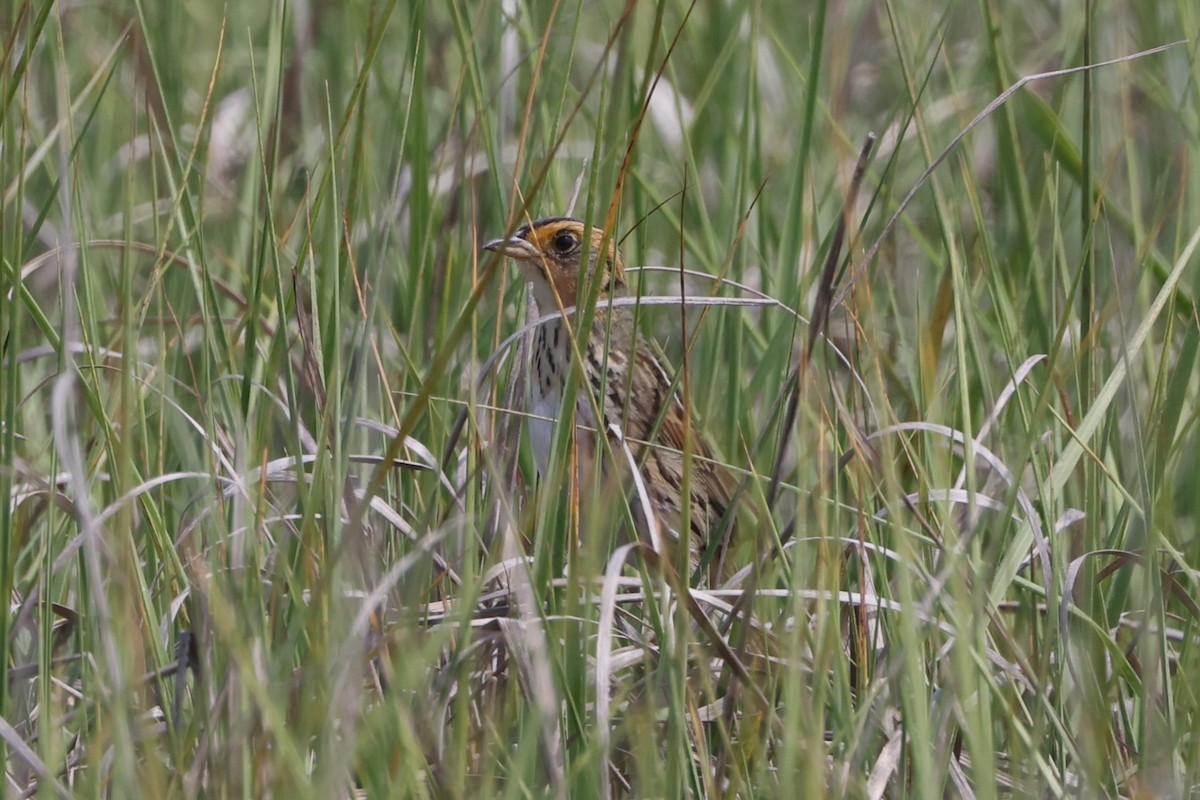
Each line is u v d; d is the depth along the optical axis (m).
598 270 8.53
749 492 10.24
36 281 13.66
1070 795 8.33
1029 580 9.82
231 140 15.41
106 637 7.23
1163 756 7.84
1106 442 10.00
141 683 7.98
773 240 13.20
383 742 7.19
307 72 14.50
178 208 11.09
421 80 11.15
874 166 15.04
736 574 10.02
